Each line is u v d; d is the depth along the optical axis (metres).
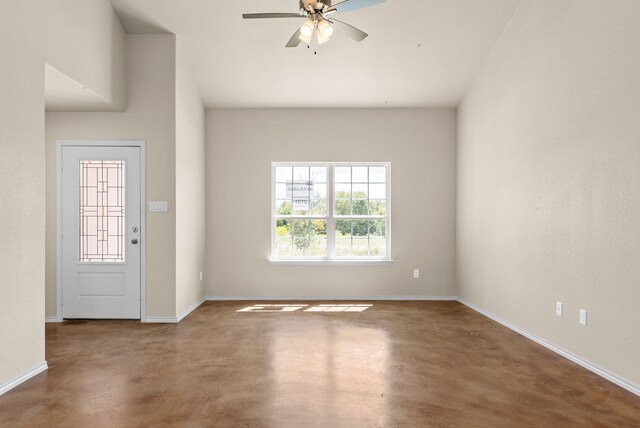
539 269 4.36
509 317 5.01
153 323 5.22
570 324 3.85
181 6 4.87
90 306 5.31
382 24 5.07
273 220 6.92
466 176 6.40
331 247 6.92
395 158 6.88
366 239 6.95
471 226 6.19
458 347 4.24
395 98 6.62
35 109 3.45
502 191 5.18
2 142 3.08
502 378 3.40
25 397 3.01
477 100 5.95
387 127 6.88
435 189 6.88
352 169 6.95
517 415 2.76
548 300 4.20
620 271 3.24
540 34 4.32
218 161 6.82
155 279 5.29
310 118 6.87
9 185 3.14
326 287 6.82
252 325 5.12
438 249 6.85
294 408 2.84
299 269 6.82
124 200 5.30
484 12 4.88
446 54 5.59
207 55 5.64
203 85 6.25
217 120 6.83
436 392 3.12
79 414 2.75
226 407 2.85
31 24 3.41
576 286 3.76
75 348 4.19
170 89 5.29
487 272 5.62
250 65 5.82
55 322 5.25
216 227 6.80
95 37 4.51
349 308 6.15
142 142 5.27
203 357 3.91
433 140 6.88
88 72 4.35
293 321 5.33
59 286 5.30
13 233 3.18
